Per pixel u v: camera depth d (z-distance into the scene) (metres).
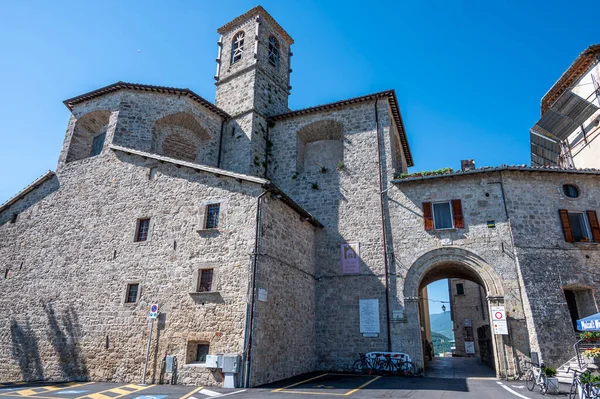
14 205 20.55
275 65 26.12
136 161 17.98
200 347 13.92
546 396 11.05
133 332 14.92
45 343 16.44
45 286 17.53
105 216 17.58
